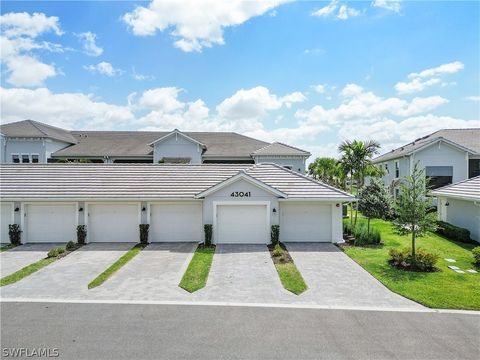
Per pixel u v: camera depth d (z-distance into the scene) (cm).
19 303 1096
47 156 3494
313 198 1938
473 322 951
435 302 1085
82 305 1078
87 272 1433
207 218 1936
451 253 1723
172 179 2139
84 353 788
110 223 2014
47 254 1723
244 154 3547
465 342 840
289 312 1022
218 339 854
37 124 3741
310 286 1253
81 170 2192
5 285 1271
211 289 1225
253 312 1022
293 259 1625
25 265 1541
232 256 1675
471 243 1961
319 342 839
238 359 762
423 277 1330
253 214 1955
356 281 1306
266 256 1675
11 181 2058
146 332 891
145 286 1258
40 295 1168
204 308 1054
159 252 1767
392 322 952
